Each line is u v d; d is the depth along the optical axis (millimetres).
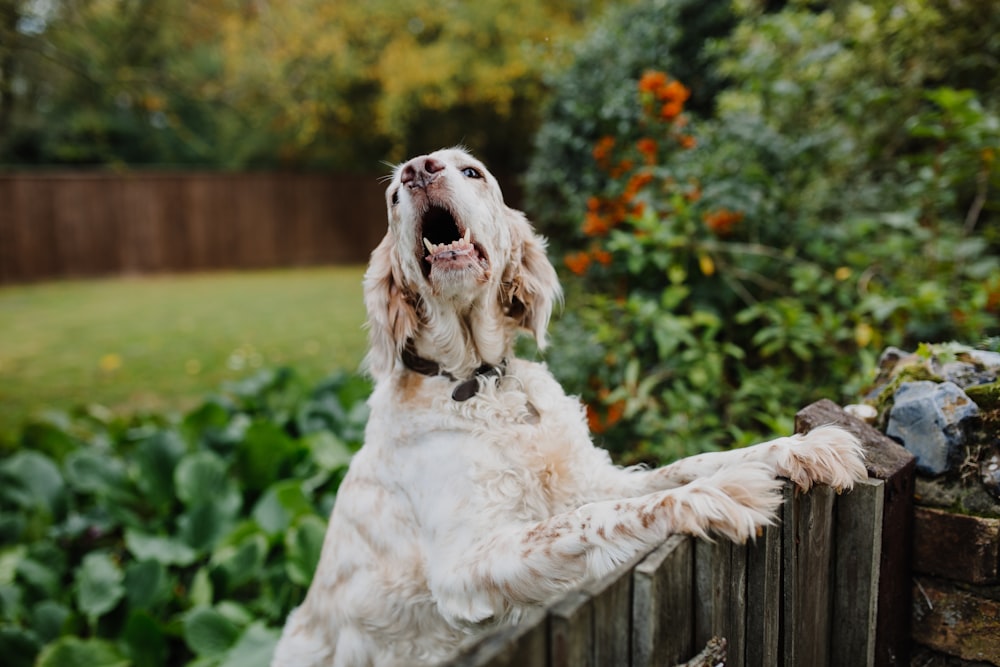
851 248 4008
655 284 3918
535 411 2215
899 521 1788
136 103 8469
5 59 7305
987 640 1798
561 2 14883
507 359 2336
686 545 1396
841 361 3320
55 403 7184
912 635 1914
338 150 19609
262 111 14398
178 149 22672
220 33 9938
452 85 15195
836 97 4527
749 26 5098
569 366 3471
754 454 1741
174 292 14742
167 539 3729
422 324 2273
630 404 3182
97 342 9984
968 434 1835
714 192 3688
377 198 19422
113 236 17312
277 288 15031
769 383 3262
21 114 10273
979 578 1786
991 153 3443
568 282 4492
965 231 3920
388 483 2203
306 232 18984
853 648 1760
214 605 3414
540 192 4949
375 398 2355
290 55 12367
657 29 4805
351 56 15086
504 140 16969
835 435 1688
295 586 3346
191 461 3955
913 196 4020
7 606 3387
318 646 2348
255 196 18391
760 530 1501
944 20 4324
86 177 16922
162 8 8555
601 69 4723
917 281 3689
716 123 4672
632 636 1248
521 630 1028
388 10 15164
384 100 15688
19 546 3859
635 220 3523
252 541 3461
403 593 2125
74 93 8703
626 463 3324
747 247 3773
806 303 3697
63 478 4375
